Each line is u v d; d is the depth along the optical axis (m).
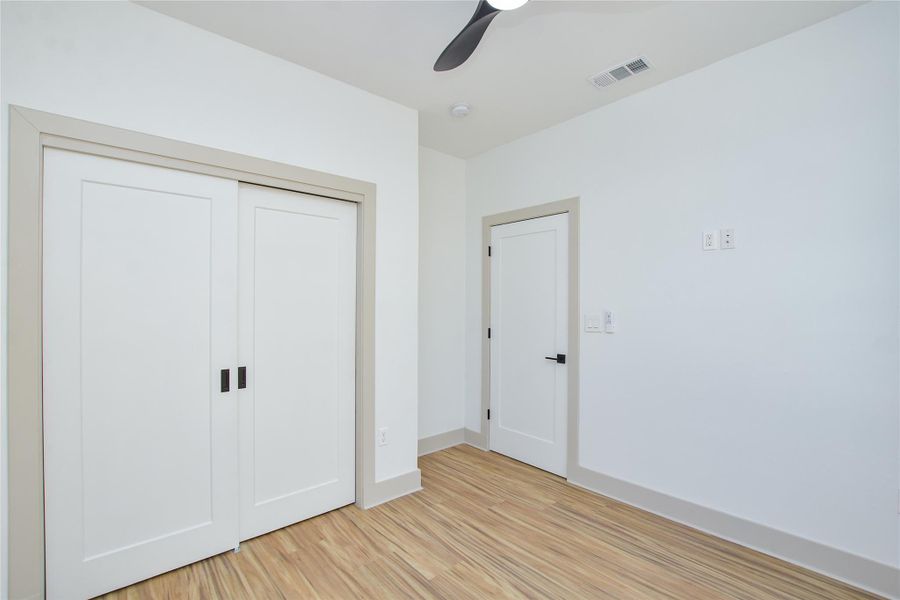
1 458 1.56
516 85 2.53
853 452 1.88
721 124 2.28
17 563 1.59
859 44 1.87
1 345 1.56
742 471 2.20
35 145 1.61
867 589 1.83
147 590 1.83
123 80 1.80
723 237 2.27
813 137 1.99
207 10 1.86
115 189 1.81
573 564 2.03
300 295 2.40
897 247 1.79
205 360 2.05
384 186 2.69
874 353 1.84
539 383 3.24
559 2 1.79
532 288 3.30
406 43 2.12
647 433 2.57
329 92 2.44
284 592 1.83
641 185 2.61
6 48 1.57
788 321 2.06
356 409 2.63
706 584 1.88
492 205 3.62
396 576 1.93
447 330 3.74
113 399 1.82
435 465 3.30
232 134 2.09
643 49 2.17
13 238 1.58
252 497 2.22
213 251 2.06
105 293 1.79
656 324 2.54
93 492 1.77
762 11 1.88
